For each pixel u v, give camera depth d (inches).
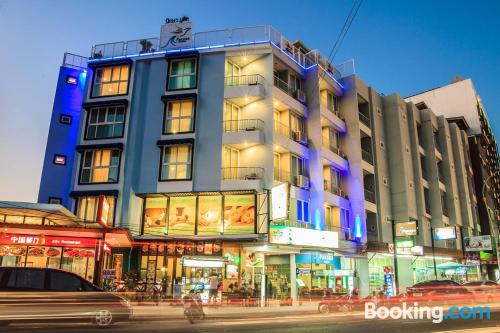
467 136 2224.4
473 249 1637.6
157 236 989.8
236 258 999.0
